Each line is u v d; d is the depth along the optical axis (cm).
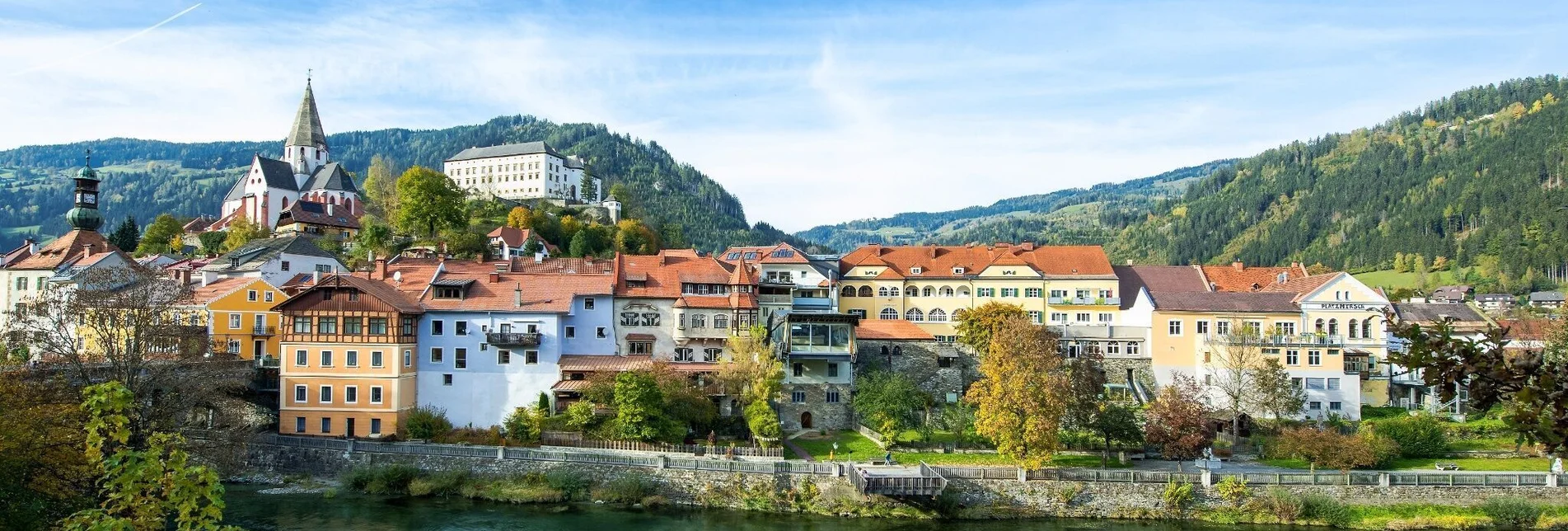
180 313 10312
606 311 10219
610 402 9112
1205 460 8469
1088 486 7919
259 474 8750
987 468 7950
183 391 7631
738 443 9069
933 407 10375
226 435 7619
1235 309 10881
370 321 9356
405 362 9475
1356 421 9950
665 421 8756
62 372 7250
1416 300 15238
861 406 9444
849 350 10019
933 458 8675
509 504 8025
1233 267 13988
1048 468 8056
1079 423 8600
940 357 10831
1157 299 11212
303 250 13100
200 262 13612
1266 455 8919
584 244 19112
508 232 18062
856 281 12850
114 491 2917
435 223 18362
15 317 8981
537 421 8950
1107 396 10019
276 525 7275
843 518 7769
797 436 9606
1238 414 9681
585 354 10119
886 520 7706
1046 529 7544
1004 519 7781
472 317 9775
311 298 9450
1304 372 10394
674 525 7500
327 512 7675
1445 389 1752
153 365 7512
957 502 7825
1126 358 11012
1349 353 10438
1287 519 7706
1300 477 7888
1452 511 7719
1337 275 10781
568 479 8169
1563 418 1617
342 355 9362
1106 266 12888
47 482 4900
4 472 4712
